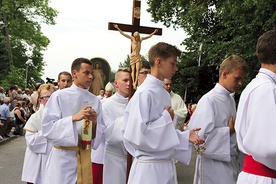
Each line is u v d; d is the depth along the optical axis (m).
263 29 12.30
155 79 3.69
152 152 3.56
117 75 5.49
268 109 2.72
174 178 3.74
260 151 2.70
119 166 5.13
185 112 6.78
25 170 5.38
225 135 4.27
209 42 18.55
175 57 3.69
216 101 4.37
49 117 4.52
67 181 4.48
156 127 3.48
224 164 4.35
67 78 5.91
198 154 4.40
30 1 41.62
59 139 4.41
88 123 4.54
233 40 14.23
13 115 18.09
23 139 17.00
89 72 4.70
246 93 2.91
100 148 5.76
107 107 5.36
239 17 13.26
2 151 13.50
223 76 4.41
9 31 41.47
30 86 44.06
